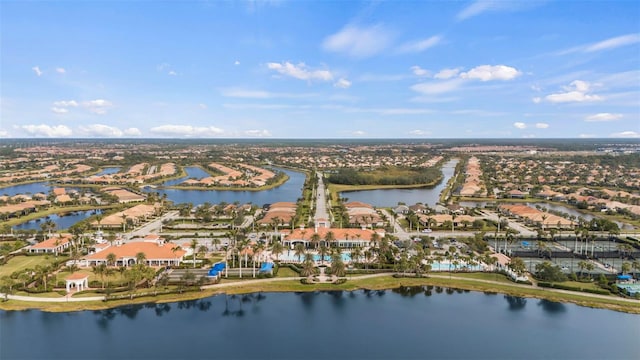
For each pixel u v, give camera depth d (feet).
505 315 478.18
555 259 638.53
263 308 494.18
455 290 542.57
